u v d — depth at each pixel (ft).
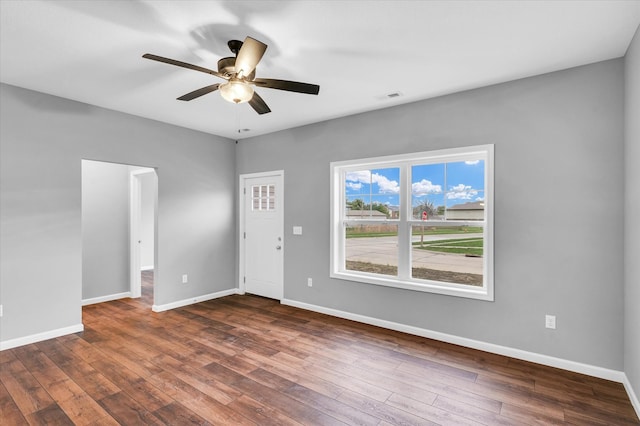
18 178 10.50
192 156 15.53
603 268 8.58
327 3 6.25
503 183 9.94
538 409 7.26
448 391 7.98
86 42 7.70
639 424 6.75
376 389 8.07
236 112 12.96
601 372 8.59
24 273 10.62
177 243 14.96
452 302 10.84
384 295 12.34
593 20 6.79
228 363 9.43
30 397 7.64
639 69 6.95
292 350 10.31
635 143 7.29
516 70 9.16
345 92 10.79
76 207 11.76
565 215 9.05
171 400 7.57
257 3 6.25
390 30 7.20
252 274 17.28
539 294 9.42
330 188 13.85
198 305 15.29
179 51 8.16
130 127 13.23
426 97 11.25
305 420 6.88
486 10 6.48
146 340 11.08
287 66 8.95
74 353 10.02
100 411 7.14
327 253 13.98
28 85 10.32
